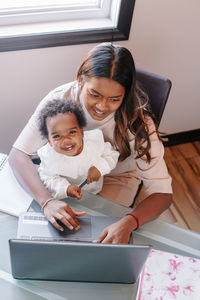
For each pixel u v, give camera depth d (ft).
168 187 4.27
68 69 6.12
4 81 5.91
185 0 5.74
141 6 5.62
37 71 5.95
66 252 2.80
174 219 6.80
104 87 3.66
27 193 3.95
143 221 3.76
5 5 5.54
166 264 3.37
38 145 4.42
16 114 6.52
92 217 3.73
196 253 3.55
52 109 3.70
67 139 3.79
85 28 5.73
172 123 7.96
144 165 4.29
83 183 4.17
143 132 4.14
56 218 3.59
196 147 8.28
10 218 3.69
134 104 4.02
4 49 5.40
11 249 2.77
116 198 4.88
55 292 3.18
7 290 3.15
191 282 3.25
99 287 3.26
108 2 5.78
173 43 6.36
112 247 2.74
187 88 7.29
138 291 3.17
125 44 6.11
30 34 5.46
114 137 4.47
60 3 5.76
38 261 2.94
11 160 4.26
